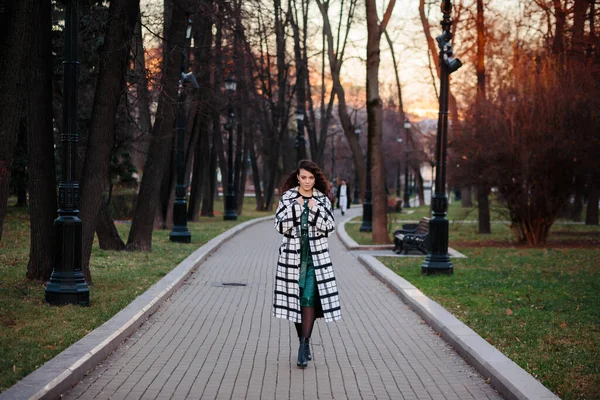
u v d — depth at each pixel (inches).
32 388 235.8
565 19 1031.0
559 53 979.9
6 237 824.9
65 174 421.7
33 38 468.1
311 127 2085.4
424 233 841.5
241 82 1529.3
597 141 898.7
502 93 937.5
